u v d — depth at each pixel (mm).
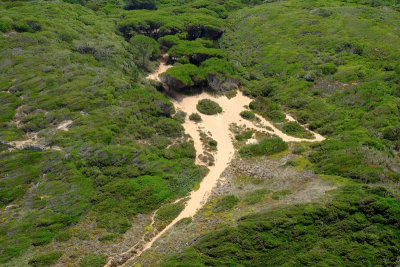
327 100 48781
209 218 27953
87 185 30906
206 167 37844
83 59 48281
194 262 22641
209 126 45969
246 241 23062
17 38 46000
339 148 35594
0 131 33375
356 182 28562
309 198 26000
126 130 38812
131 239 27297
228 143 42875
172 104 46375
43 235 26266
